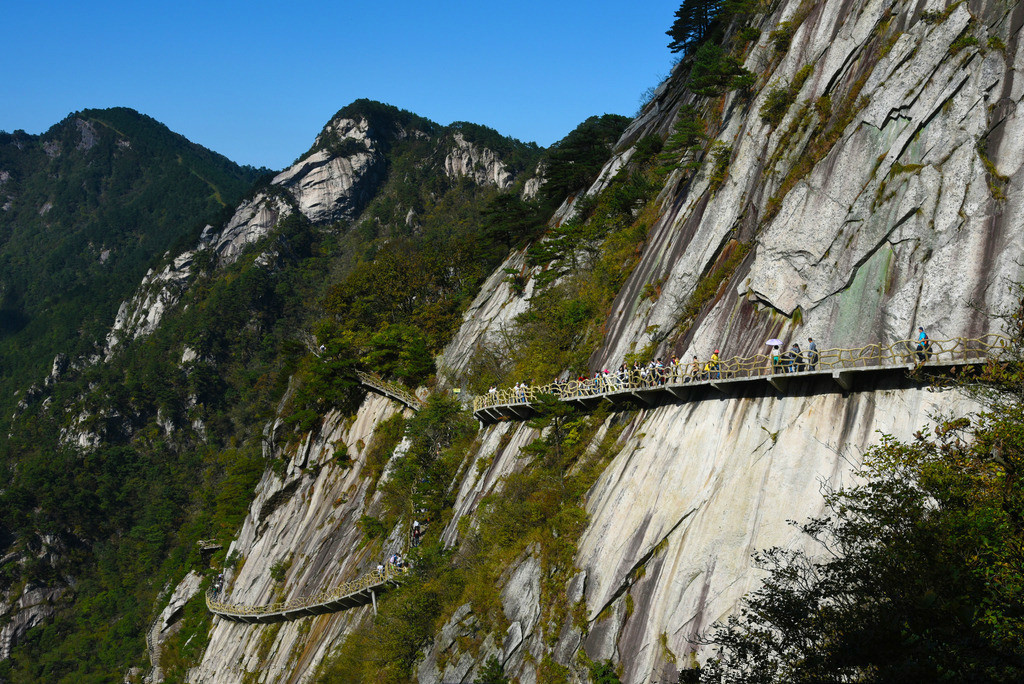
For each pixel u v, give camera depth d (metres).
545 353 57.16
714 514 30.09
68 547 155.12
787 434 29.73
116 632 122.25
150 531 152.00
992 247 28.53
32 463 175.00
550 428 45.91
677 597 29.23
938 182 31.94
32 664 127.31
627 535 33.44
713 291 42.88
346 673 47.97
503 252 97.81
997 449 20.78
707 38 74.69
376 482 70.00
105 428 187.62
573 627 32.88
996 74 32.00
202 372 196.88
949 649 18.09
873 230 33.78
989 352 25.42
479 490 51.34
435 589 43.62
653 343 45.00
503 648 35.66
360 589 55.91
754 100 47.72
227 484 108.50
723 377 36.34
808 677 20.00
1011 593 17.58
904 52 37.25
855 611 19.89
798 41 46.66
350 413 84.12
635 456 37.03
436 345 87.69
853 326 32.91
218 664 76.00
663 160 61.88
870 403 27.66
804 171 40.62
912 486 21.30
